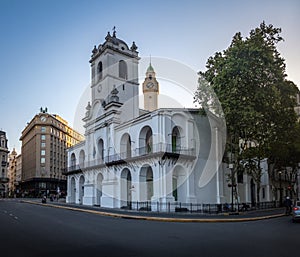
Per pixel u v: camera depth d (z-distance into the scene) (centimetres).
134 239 1098
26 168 9019
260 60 2505
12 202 4944
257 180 3125
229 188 3105
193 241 1058
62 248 920
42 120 8162
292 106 2875
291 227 1530
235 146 2762
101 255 821
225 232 1314
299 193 4956
